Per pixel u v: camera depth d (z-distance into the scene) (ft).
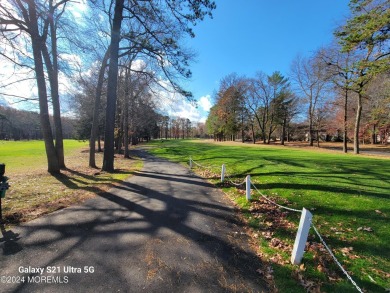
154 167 51.67
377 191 24.32
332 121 125.59
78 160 69.00
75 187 28.53
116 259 12.41
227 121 179.22
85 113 93.76
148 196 25.32
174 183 32.81
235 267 12.11
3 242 13.96
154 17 37.06
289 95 159.63
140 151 114.21
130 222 17.65
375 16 42.24
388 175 32.81
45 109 36.09
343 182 28.22
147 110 98.07
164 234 15.71
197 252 13.47
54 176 35.32
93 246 13.74
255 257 13.17
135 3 35.83
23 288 10.02
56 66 41.01
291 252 13.70
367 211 19.06
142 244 14.19
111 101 41.04
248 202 22.84
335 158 53.93
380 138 163.22
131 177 37.19
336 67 80.23
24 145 159.63
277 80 161.79
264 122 173.06
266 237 15.66
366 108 107.14
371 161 48.08
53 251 13.05
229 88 174.60
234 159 52.80
